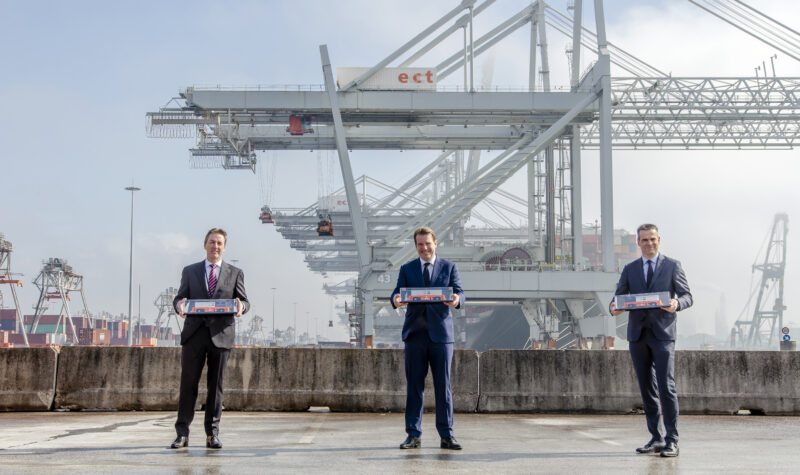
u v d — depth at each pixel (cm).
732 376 1188
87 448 738
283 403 1196
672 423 714
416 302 744
